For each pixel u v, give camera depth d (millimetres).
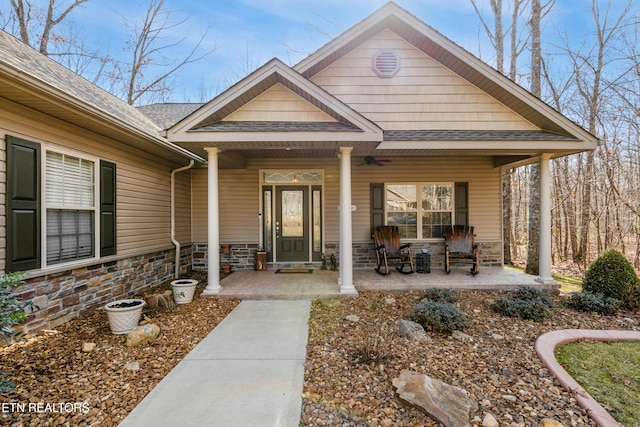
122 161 5098
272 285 5633
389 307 4578
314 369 2836
